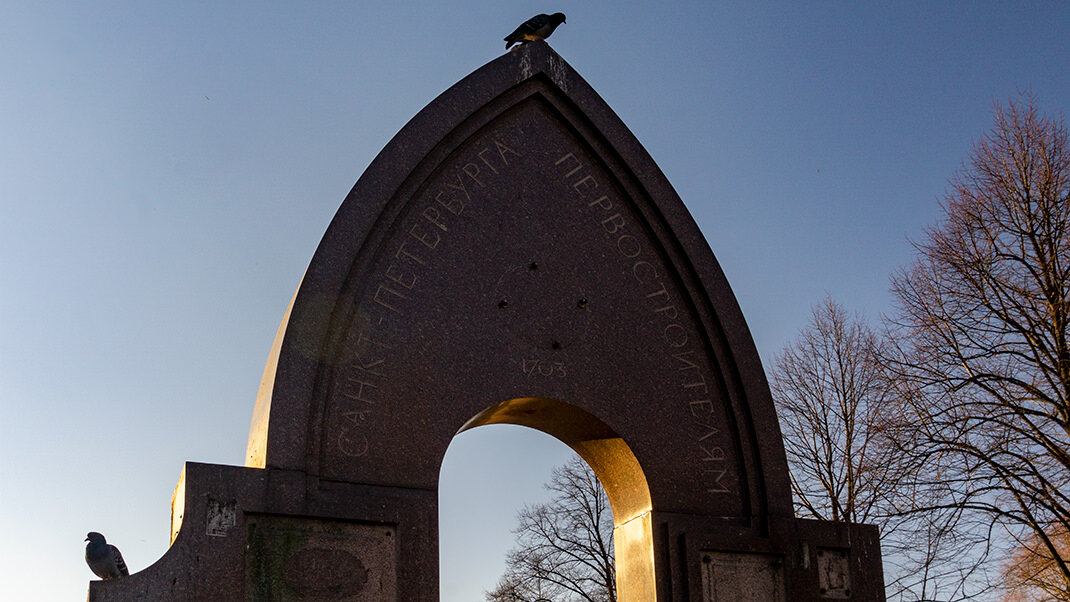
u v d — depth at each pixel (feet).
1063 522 72.95
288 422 42.65
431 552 43.37
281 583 41.04
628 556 48.55
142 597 39.09
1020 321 81.05
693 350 49.98
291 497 41.83
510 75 49.96
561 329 48.11
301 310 44.06
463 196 48.42
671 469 47.88
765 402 49.70
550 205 49.78
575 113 51.06
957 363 80.89
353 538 42.52
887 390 82.48
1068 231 81.30
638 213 51.01
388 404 44.57
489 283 47.62
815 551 48.26
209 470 41.24
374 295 45.60
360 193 46.21
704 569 46.60
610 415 47.67
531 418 49.06
